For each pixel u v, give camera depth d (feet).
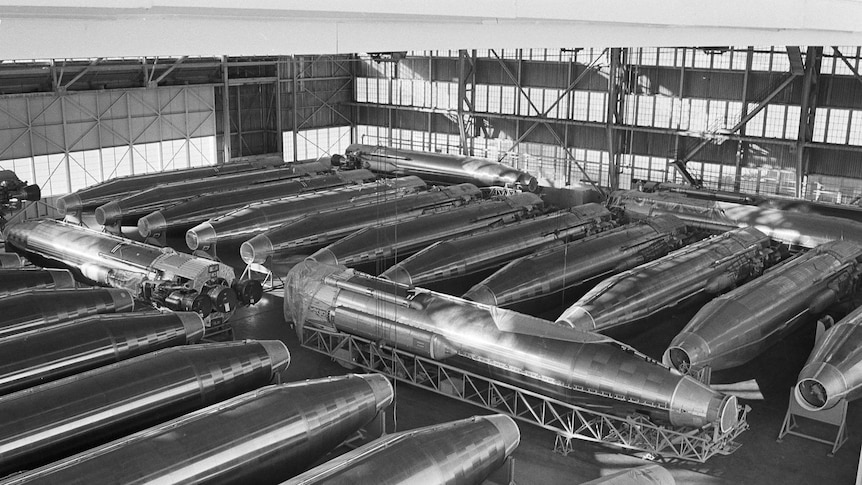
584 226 124.98
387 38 31.86
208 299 96.37
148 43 24.84
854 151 137.90
